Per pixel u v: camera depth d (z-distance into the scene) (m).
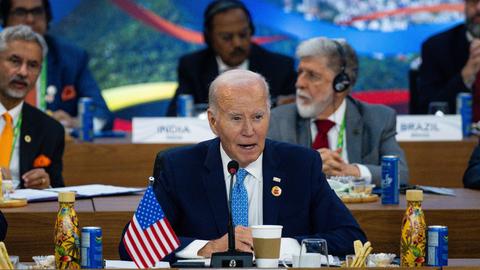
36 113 16.50
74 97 20.84
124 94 24.22
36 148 16.30
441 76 21.56
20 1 20.69
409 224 11.73
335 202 12.91
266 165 12.78
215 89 12.39
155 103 24.30
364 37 24.20
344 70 16.47
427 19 24.16
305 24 24.23
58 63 20.73
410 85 22.03
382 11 24.19
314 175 12.91
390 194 14.41
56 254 11.25
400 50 24.14
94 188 15.62
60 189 15.44
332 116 16.62
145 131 18.67
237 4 21.11
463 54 21.52
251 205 12.69
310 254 10.85
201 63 21.28
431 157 18.80
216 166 12.73
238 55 21.05
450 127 18.81
